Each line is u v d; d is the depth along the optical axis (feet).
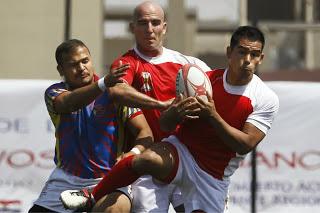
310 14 249.96
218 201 68.85
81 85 70.44
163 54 72.38
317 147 100.01
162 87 71.10
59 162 71.82
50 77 160.66
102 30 158.40
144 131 69.46
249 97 67.15
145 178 71.41
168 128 65.82
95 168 70.49
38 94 100.01
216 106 67.21
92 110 70.64
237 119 67.21
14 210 99.60
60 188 71.41
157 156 66.33
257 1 264.93
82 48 70.64
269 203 99.71
